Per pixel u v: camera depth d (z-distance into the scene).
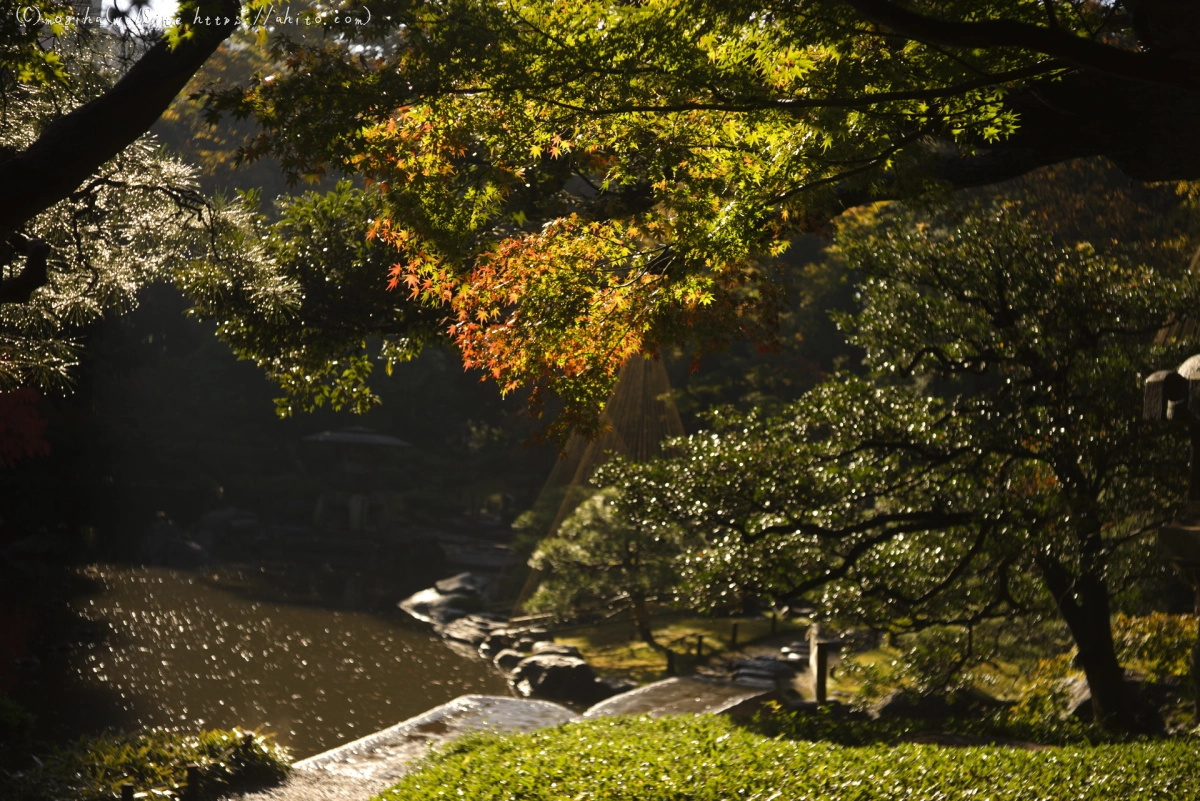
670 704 15.14
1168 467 10.82
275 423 48.84
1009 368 12.68
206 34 5.54
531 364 6.80
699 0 5.02
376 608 26.02
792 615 14.32
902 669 13.68
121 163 10.01
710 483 12.65
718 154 6.11
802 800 7.76
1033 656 15.58
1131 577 11.77
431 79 5.21
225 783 10.53
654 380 32.16
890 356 13.18
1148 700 13.34
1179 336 13.06
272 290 10.37
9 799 9.45
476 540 37.62
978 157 8.30
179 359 49.69
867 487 12.47
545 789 8.64
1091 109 7.18
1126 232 21.22
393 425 49.34
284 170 5.43
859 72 5.51
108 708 15.70
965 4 4.92
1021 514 11.51
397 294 10.84
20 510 33.38
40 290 10.16
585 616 22.66
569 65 5.20
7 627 20.22
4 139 8.80
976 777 8.16
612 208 7.82
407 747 12.38
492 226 9.14
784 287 7.44
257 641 21.27
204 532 35.28
